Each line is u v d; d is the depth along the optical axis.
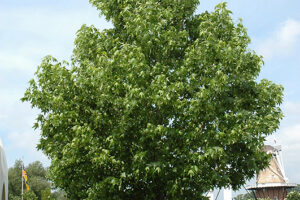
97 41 12.92
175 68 12.00
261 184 51.38
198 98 10.38
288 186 50.94
